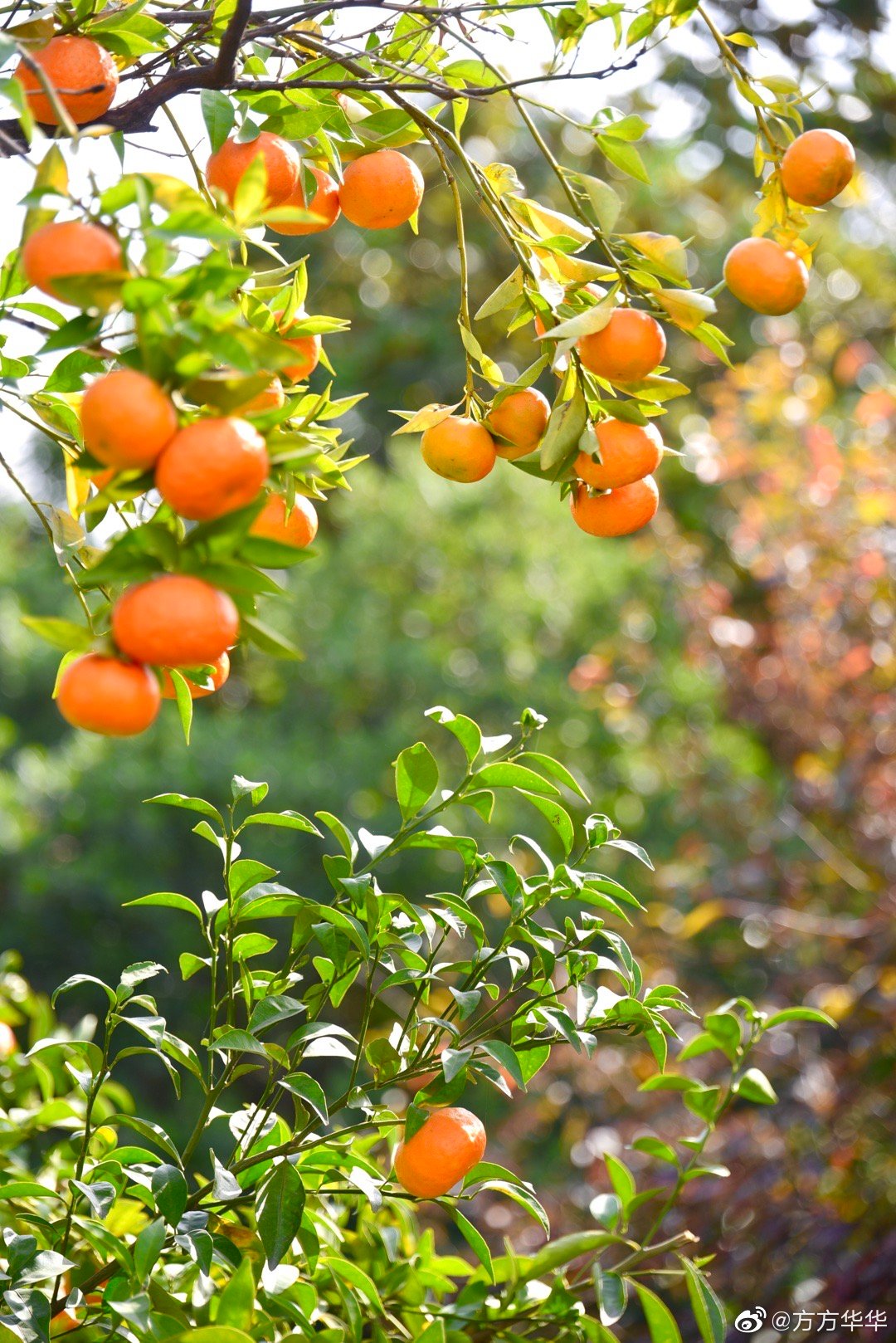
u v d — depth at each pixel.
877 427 4.70
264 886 2.03
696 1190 3.44
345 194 2.06
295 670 7.70
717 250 9.43
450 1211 2.07
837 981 3.90
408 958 2.05
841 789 4.07
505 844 6.47
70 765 7.36
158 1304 1.97
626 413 1.98
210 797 6.93
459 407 2.07
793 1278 3.32
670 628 7.20
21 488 2.02
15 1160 2.27
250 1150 2.03
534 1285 2.11
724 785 5.37
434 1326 1.99
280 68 2.06
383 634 7.68
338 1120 3.53
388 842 2.05
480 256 9.73
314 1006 2.07
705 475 5.58
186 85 1.97
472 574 7.87
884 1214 3.30
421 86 2.02
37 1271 1.98
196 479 1.74
